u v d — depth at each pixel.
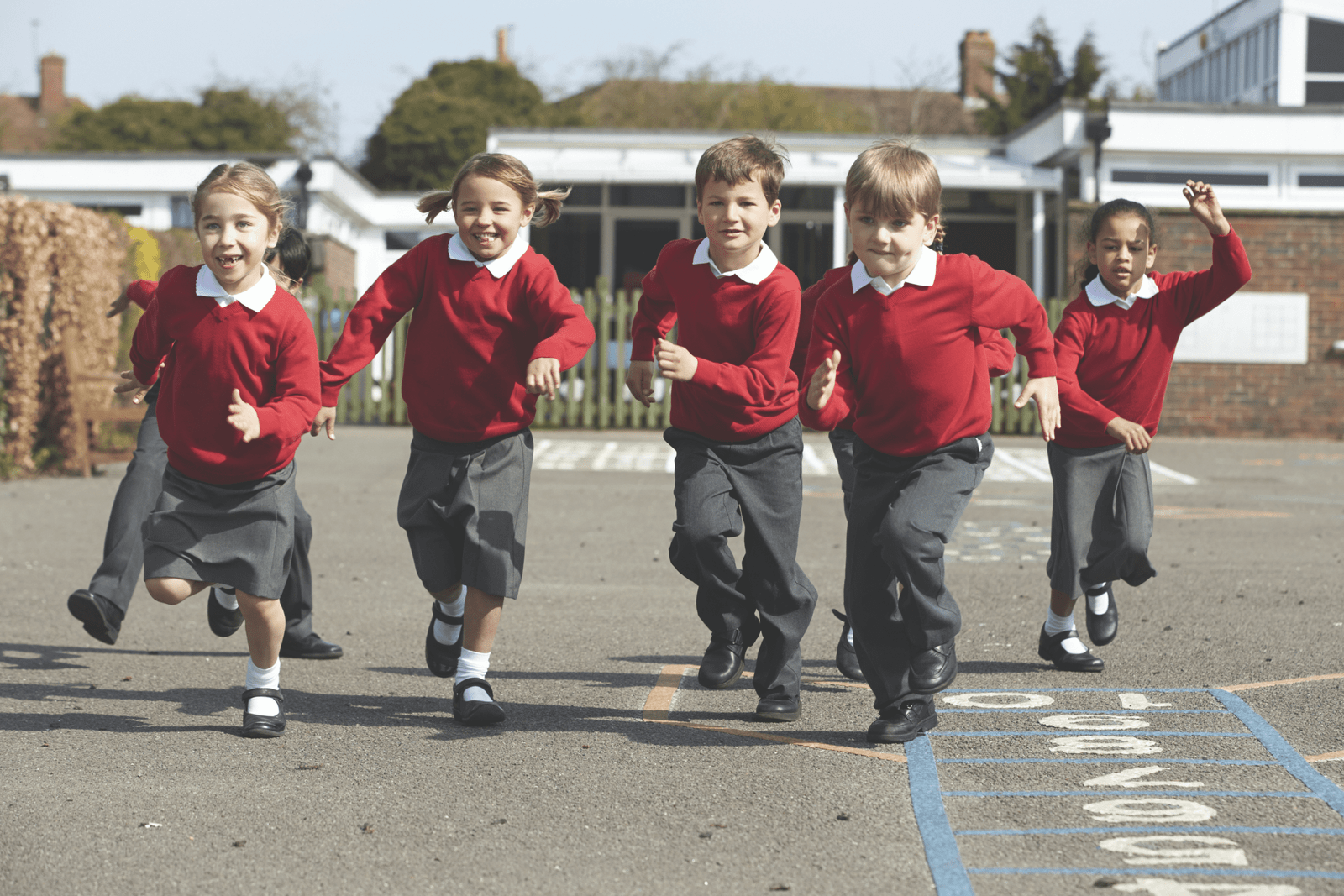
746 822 7.00
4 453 24.39
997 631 12.20
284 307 8.48
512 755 8.30
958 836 6.74
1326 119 39.31
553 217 9.61
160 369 10.84
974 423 8.51
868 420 8.54
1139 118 39.44
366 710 9.47
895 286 8.25
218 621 10.73
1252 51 59.16
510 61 89.44
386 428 35.56
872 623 8.59
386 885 6.17
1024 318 8.42
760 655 9.20
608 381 36.69
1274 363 35.75
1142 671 10.54
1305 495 23.88
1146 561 10.60
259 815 7.16
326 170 48.09
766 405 8.93
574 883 6.18
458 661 9.79
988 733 8.73
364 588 14.52
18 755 8.26
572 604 13.63
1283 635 11.90
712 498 9.00
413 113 83.62
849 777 7.80
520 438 9.13
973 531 19.19
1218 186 40.09
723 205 8.69
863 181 8.09
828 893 6.04
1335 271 35.50
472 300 8.88
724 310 8.94
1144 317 10.52
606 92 84.06
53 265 24.34
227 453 8.45
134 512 10.58
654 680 10.38
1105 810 7.13
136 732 8.82
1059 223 43.66
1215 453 31.45
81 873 6.31
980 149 47.94
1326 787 7.47
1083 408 10.15
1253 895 5.91
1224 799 7.27
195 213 8.38
